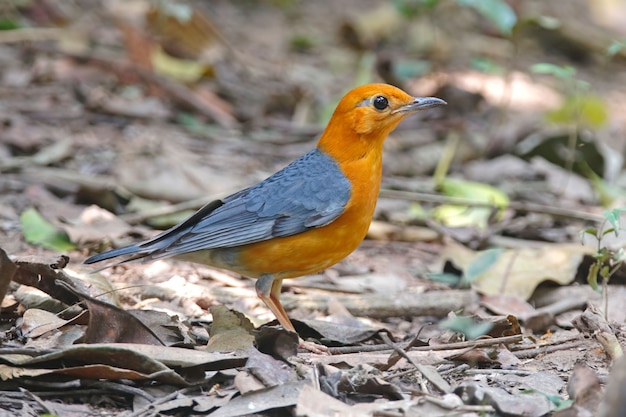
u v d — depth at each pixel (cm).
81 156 1502
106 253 912
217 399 743
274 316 1015
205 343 904
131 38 1850
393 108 970
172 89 1792
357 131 961
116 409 746
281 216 938
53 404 739
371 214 977
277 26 2455
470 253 1184
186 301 1019
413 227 1355
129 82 1830
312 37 2380
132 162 1420
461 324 845
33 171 1408
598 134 1838
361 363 815
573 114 1775
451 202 1362
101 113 1706
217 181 1395
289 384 741
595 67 2394
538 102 2023
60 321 862
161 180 1376
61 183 1359
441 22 2534
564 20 2509
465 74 2155
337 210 941
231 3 2616
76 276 963
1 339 818
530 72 2262
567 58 2436
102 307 802
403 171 1605
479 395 739
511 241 1303
